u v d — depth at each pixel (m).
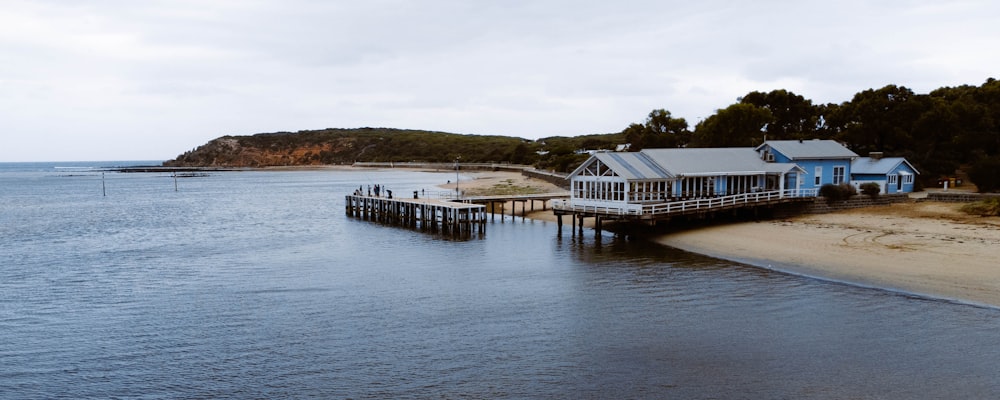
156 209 81.19
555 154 144.88
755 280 31.89
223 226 60.72
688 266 35.53
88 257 42.84
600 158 47.12
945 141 74.44
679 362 21.56
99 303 30.30
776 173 52.47
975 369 20.31
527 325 25.84
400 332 25.20
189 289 32.84
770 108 96.06
